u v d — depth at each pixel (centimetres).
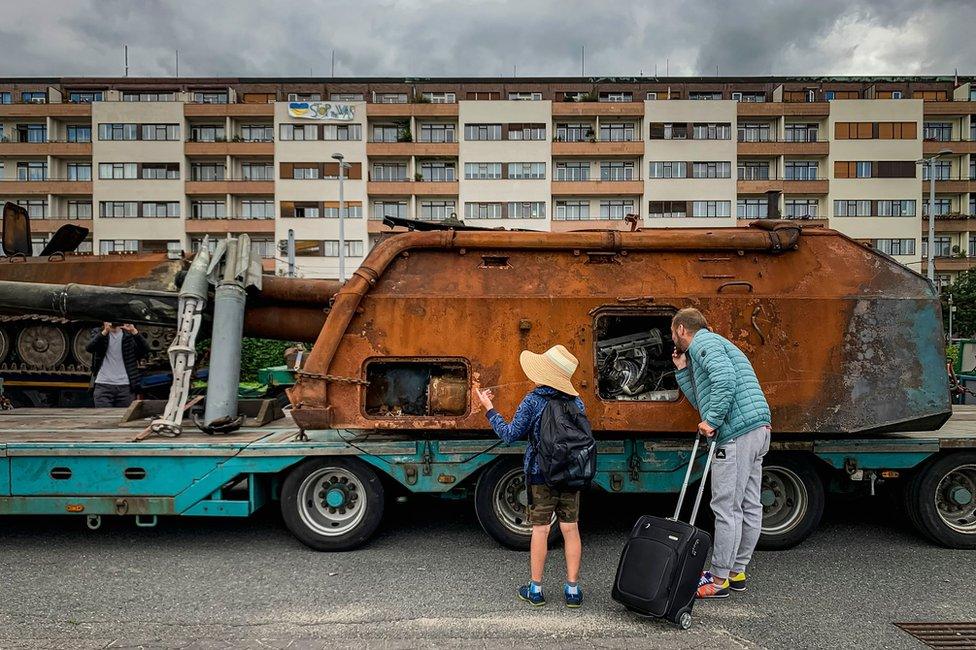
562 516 402
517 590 431
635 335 541
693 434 517
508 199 4359
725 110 4372
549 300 500
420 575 459
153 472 502
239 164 4388
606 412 495
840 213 4438
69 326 1221
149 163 4281
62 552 509
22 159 4391
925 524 519
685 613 373
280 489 531
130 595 424
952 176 4678
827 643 358
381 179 4453
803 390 497
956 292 3828
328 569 471
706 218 4388
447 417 498
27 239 1402
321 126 4309
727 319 500
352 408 497
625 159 4469
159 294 589
